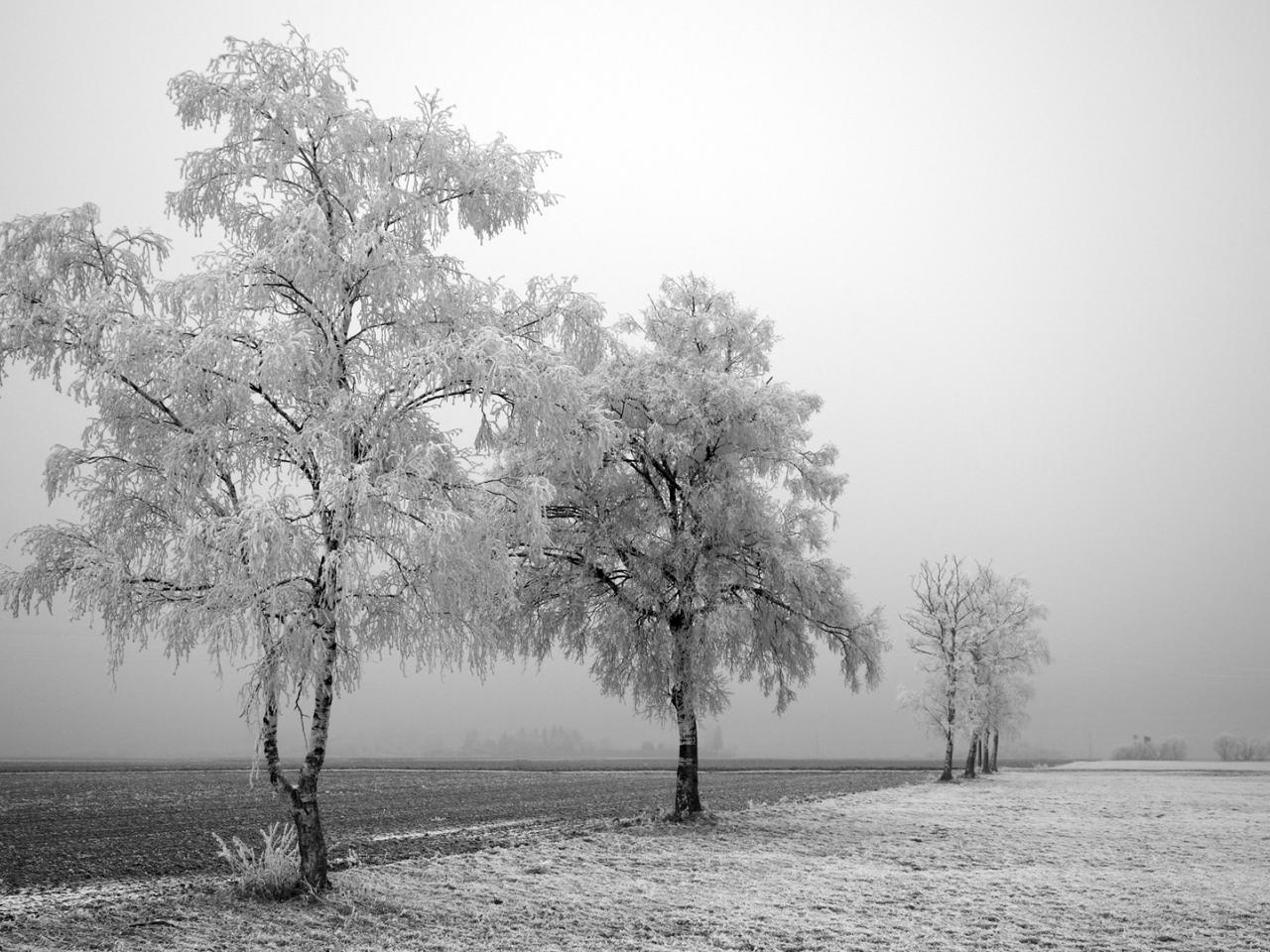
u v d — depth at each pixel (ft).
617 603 76.84
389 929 36.91
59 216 41.52
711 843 67.82
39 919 37.09
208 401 39.63
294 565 37.81
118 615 39.37
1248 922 42.19
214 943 33.60
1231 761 456.45
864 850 66.74
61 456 40.09
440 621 42.50
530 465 50.11
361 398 40.73
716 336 83.05
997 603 187.21
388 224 45.03
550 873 52.90
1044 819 94.32
